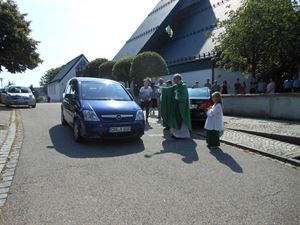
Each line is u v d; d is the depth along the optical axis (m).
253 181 5.82
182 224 4.11
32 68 32.81
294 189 5.42
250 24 18.52
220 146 8.98
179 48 34.97
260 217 4.32
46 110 19.53
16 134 10.34
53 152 7.88
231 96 16.86
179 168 6.60
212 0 38.59
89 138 8.63
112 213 4.41
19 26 31.06
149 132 11.20
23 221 4.16
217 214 4.40
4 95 23.52
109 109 8.77
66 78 60.44
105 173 6.18
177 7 39.91
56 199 4.88
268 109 14.91
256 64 20.66
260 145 8.86
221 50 21.33
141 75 26.48
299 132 10.45
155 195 5.07
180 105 9.97
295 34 18.53
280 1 18.69
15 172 6.20
